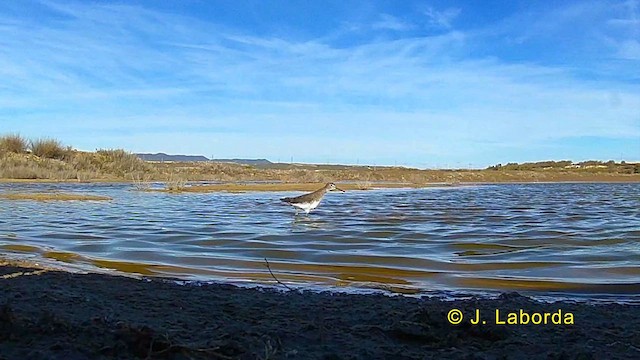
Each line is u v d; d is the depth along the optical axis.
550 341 6.68
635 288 10.32
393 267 12.41
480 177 95.19
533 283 10.81
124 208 27.44
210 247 15.05
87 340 6.03
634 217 23.70
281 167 110.06
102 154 75.06
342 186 55.44
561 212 26.28
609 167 124.31
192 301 8.66
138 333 5.93
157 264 12.71
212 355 5.77
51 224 20.17
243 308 8.23
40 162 65.88
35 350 5.73
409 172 100.38
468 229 18.97
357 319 7.59
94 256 13.70
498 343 6.55
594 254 13.98
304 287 10.39
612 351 6.29
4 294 8.64
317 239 16.45
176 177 61.81
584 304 8.84
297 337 6.58
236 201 32.81
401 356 6.03
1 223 20.45
